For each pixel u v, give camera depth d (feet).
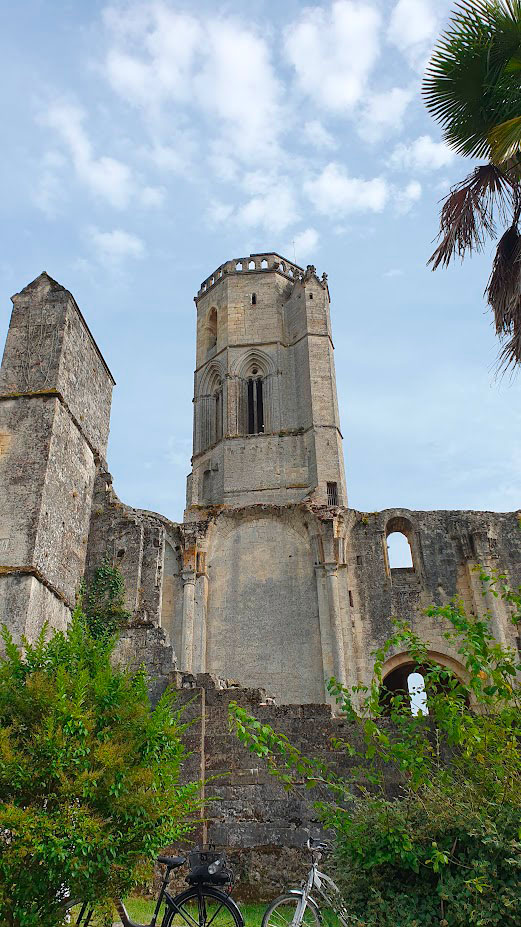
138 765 29.91
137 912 37.99
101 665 32.22
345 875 27.66
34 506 60.70
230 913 29.07
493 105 45.01
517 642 90.94
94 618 68.23
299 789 48.11
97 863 26.68
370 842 27.32
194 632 98.84
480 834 25.91
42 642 32.94
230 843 46.73
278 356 162.91
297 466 148.05
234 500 146.00
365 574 99.09
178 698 55.47
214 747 51.34
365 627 95.71
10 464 62.80
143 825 28.17
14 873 26.04
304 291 167.94
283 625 99.45
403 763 30.37
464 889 25.25
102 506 74.95
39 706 29.17
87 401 74.84
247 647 98.84
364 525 102.53
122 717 30.48
